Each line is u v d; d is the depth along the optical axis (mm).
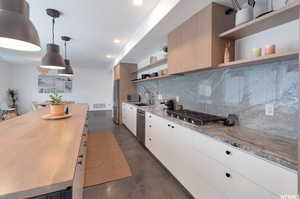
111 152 2848
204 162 1420
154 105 3836
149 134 2783
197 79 2301
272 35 1348
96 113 7441
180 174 1805
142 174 2111
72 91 7762
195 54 1835
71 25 2691
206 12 1657
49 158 805
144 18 2471
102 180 1961
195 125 1637
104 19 2480
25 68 6754
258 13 1454
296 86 1159
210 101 2047
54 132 1295
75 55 5027
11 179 606
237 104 1660
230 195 1147
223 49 1657
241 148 1049
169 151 2066
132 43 3273
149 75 3898
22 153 863
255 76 1471
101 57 5348
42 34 3125
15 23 1043
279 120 1276
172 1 1698
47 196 584
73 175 650
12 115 4258
